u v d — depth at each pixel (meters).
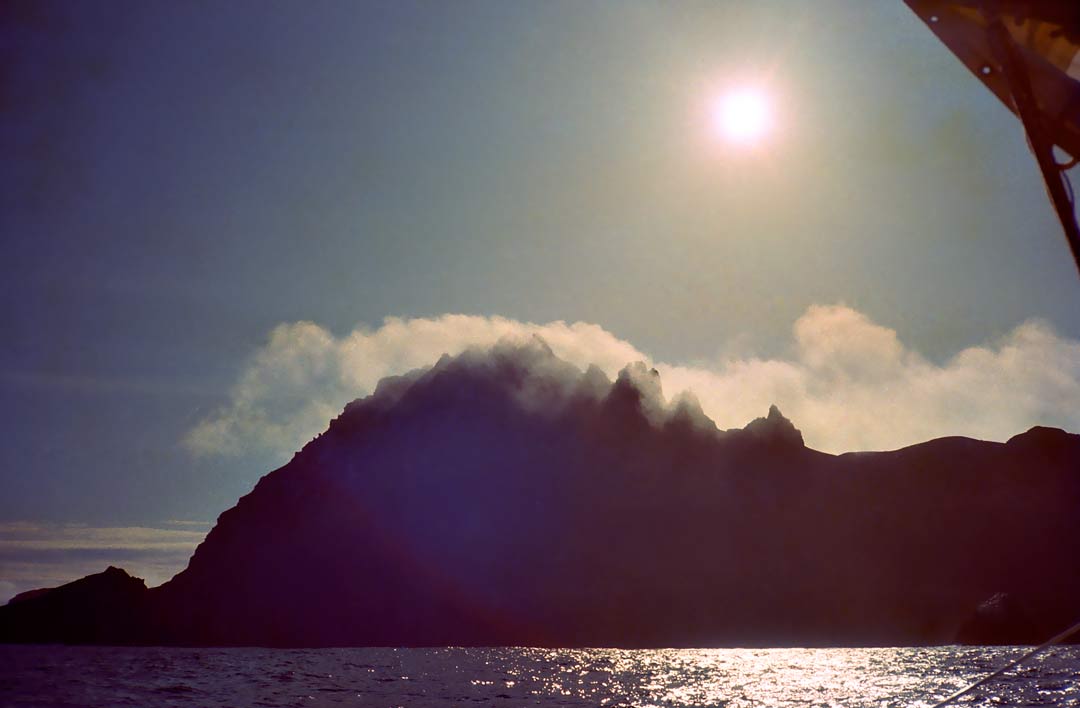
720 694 67.06
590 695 67.31
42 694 67.69
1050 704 50.16
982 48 3.95
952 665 99.75
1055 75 3.81
